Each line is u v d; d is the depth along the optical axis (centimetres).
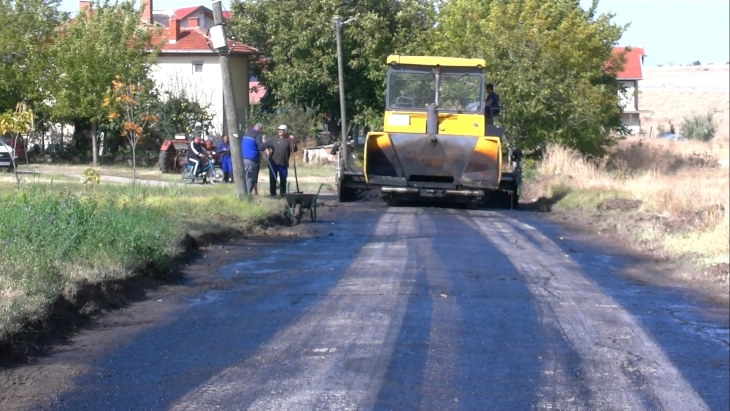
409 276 1077
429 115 2062
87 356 704
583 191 2208
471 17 3319
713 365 745
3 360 672
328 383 647
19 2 3441
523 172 2816
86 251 957
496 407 612
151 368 676
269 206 1669
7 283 784
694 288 1098
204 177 2692
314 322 829
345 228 1616
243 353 722
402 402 612
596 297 1011
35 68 3394
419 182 2094
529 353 755
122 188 1812
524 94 3059
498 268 1166
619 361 746
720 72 13375
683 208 1734
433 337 789
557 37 3166
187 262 1146
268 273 1088
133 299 916
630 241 1502
